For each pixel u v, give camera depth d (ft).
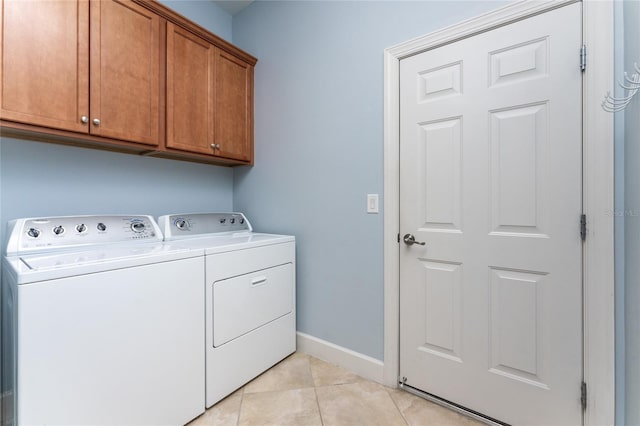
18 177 4.75
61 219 4.59
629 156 3.48
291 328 6.52
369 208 5.71
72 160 5.31
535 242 4.20
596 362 3.76
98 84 4.66
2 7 3.81
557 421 4.05
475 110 4.63
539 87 4.13
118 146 5.39
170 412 4.26
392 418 4.63
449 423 4.55
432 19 4.97
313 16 6.46
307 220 6.63
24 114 3.97
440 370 5.02
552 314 4.09
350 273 5.98
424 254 5.16
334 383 5.55
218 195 7.86
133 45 5.09
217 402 4.93
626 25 3.53
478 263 4.66
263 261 5.81
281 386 5.43
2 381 4.23
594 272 3.77
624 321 3.61
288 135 6.94
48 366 3.17
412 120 5.23
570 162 3.93
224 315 5.03
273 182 7.25
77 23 4.44
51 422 3.19
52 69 4.21
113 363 3.67
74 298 3.35
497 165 4.48
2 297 4.25
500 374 4.49
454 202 4.86
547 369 4.13
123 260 3.77
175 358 4.33
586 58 3.80
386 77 5.42
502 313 4.47
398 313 5.45
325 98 6.29
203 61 6.25
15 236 4.03
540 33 4.11
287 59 6.94
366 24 5.69
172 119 5.66
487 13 4.46
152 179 6.48
